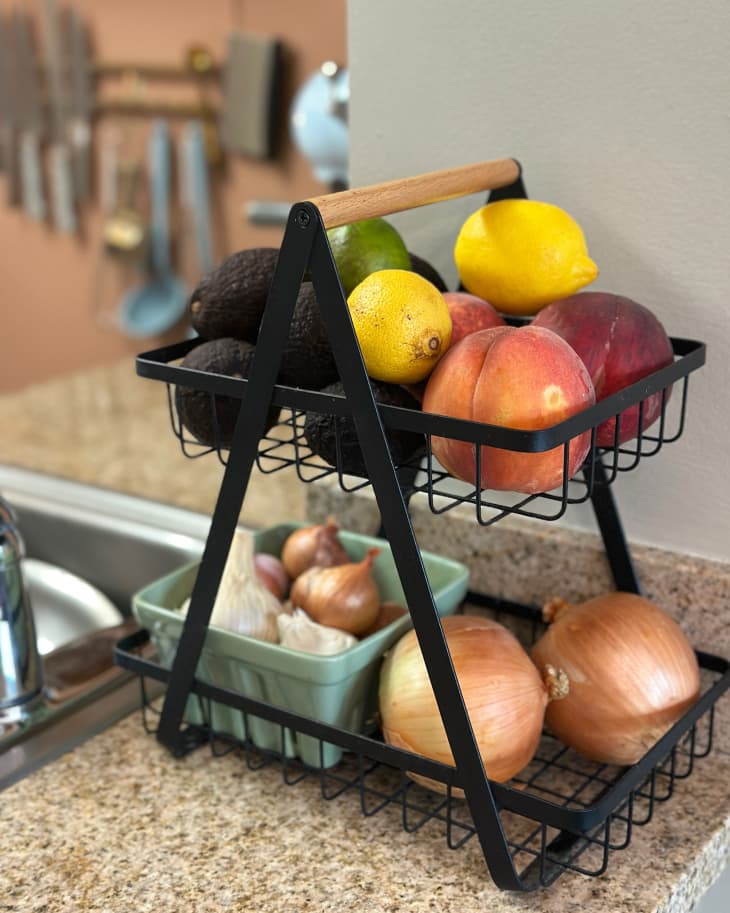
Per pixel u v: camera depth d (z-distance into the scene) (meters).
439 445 0.66
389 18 0.89
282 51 2.18
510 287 0.77
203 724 0.85
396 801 0.79
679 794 0.79
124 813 0.78
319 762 0.79
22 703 0.91
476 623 0.76
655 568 0.86
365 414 0.64
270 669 0.77
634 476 0.87
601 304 0.71
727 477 0.83
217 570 0.75
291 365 0.71
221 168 2.37
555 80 0.83
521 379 0.62
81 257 2.70
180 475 1.33
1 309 2.93
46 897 0.69
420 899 0.69
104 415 1.57
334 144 1.40
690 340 0.79
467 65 0.87
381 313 0.66
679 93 0.78
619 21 0.79
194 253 2.51
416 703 0.72
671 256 0.81
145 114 2.46
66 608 1.21
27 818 0.77
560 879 0.70
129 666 0.84
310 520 1.03
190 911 0.68
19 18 2.53
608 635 0.76
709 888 0.78
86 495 1.28
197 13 2.28
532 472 0.64
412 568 0.65
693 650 0.83
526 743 0.73
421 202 0.70
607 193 0.83
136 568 1.20
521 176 0.85
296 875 0.71
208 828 0.76
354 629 0.84
